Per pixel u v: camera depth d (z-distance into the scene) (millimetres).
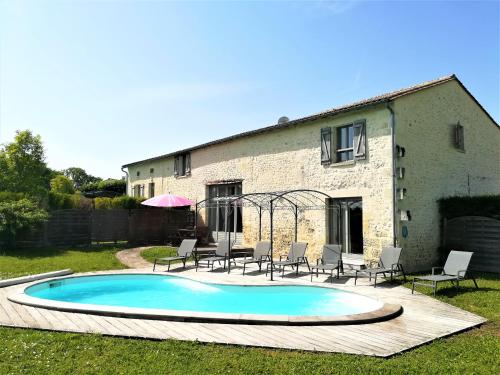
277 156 14914
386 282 9656
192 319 6051
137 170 26047
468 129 14602
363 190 11727
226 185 17906
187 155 20609
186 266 12930
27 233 15594
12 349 4777
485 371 4207
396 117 11195
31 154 21016
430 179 12305
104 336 5387
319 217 13094
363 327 5809
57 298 9531
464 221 11969
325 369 4203
